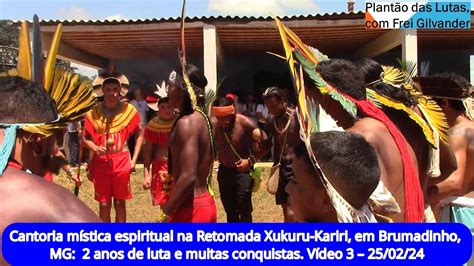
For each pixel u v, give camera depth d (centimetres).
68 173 552
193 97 365
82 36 1356
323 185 177
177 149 363
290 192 192
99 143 604
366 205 187
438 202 327
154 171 602
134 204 906
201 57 1858
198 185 370
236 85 1884
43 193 158
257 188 590
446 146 287
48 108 179
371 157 179
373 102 265
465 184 324
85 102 195
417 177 228
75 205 161
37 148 176
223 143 580
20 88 176
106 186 608
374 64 280
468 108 344
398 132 235
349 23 1209
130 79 1897
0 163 159
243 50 1758
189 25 1220
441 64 1847
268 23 1220
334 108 246
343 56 1861
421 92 321
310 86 245
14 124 169
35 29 200
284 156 521
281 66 1877
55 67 198
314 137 183
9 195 154
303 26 1223
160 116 599
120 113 609
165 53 1759
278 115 533
